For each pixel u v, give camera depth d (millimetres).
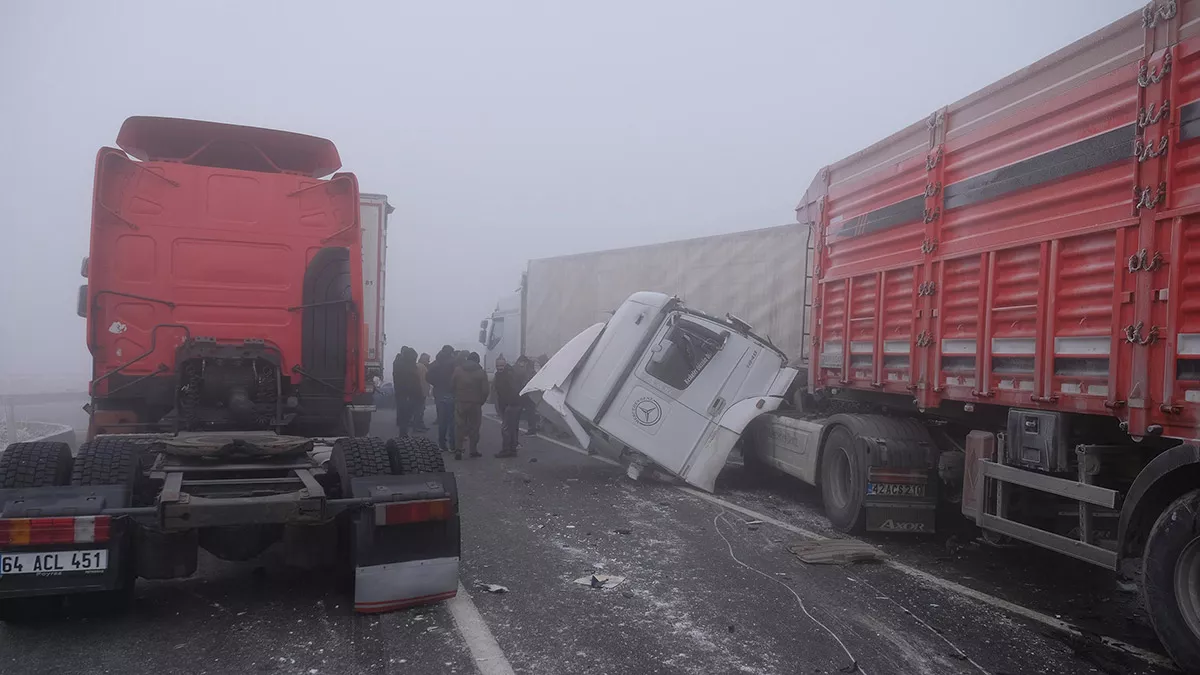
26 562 4086
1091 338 4844
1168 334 4254
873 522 6898
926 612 4988
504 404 12461
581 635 4465
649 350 9633
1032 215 5473
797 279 11703
